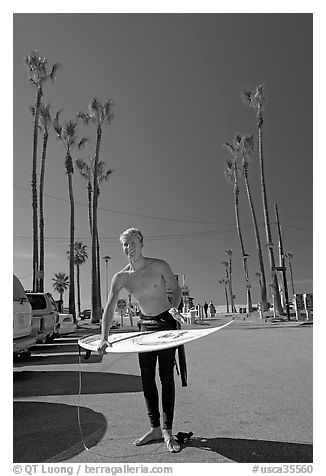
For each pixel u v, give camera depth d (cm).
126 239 438
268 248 3194
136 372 862
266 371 813
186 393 633
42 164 3138
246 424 477
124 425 487
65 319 1947
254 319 3334
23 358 1109
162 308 445
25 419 515
